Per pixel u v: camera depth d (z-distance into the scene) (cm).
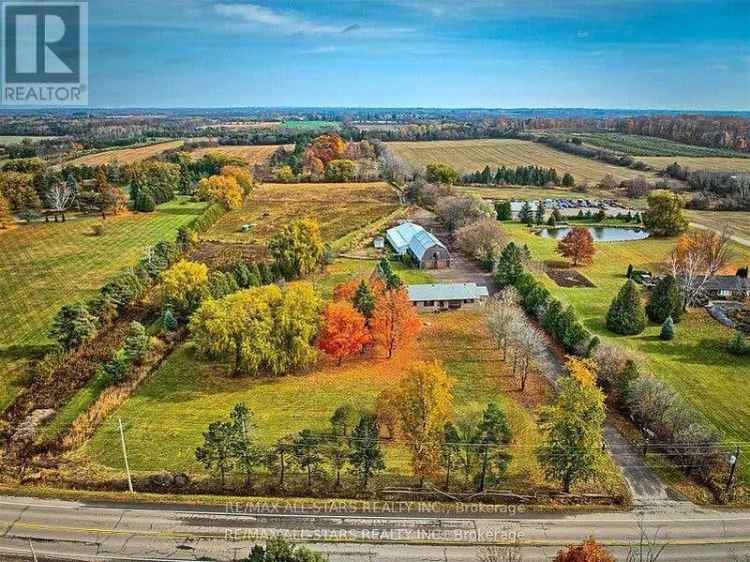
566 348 8112
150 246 12862
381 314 7819
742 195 17925
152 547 4662
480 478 5359
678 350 8112
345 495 5275
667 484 5434
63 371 7488
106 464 5691
